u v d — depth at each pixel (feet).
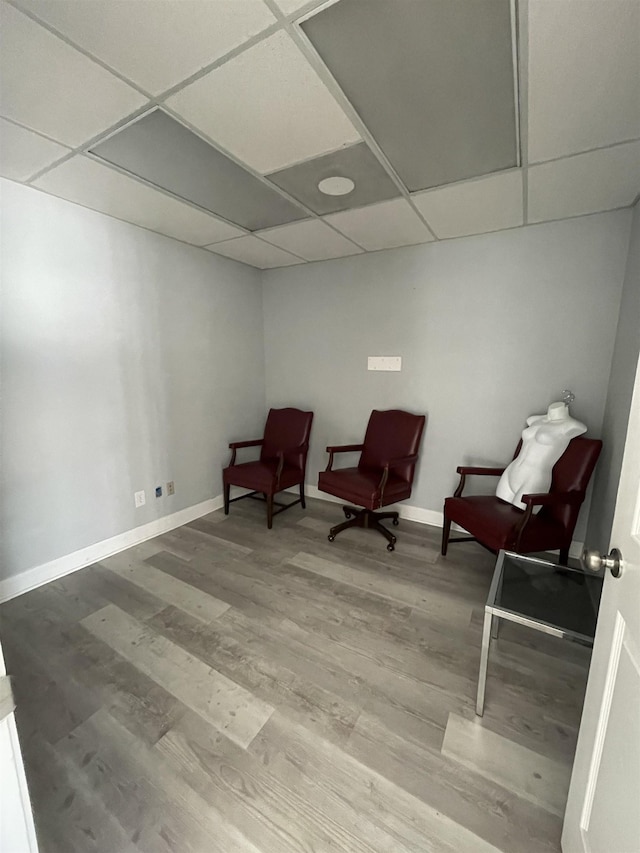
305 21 3.18
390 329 9.68
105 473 7.95
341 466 11.02
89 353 7.45
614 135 4.64
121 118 4.49
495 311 8.29
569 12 3.06
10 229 6.17
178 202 6.77
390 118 4.43
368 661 5.24
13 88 3.95
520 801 3.55
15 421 6.49
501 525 6.37
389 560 7.93
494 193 6.28
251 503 11.23
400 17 3.14
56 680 4.91
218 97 4.11
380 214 7.19
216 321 10.19
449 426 9.22
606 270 7.11
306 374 11.29
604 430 7.15
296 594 6.75
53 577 7.19
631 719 2.27
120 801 3.55
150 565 7.73
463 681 4.92
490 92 3.99
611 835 2.34
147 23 3.19
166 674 5.01
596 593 4.86
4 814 1.87
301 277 10.90
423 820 3.41
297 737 4.16
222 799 3.57
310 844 3.24
